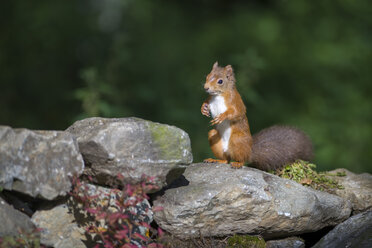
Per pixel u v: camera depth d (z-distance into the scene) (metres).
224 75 7.72
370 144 15.10
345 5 19.00
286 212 6.48
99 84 11.58
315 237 7.33
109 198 5.71
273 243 6.84
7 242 5.20
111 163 5.66
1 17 17.25
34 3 17.91
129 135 5.75
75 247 5.70
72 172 5.61
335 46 17.89
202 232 6.36
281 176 7.75
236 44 18.41
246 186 6.35
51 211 5.79
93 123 6.16
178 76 16.78
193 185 6.47
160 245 5.77
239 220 6.41
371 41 18.36
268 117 15.73
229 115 7.49
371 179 7.87
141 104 15.00
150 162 5.81
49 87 16.72
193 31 19.61
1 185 5.39
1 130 5.47
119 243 5.87
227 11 21.02
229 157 7.83
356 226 6.65
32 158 5.46
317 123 15.58
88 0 20.19
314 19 18.98
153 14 19.91
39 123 15.83
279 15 19.50
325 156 14.01
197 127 14.05
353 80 17.23
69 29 18.00
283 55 17.84
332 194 7.34
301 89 16.95
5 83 16.33
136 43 18.19
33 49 17.14
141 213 6.11
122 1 20.05
